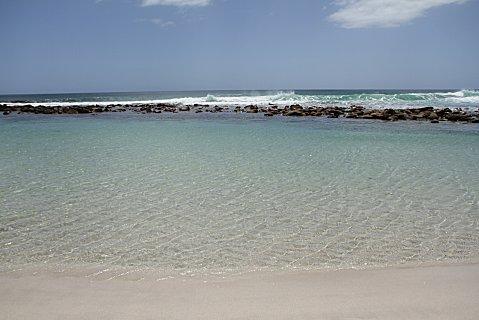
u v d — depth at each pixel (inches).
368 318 171.3
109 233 291.7
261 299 192.1
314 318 171.5
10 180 448.5
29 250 261.1
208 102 2364.7
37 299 192.7
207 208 350.3
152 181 444.8
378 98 2422.5
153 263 241.9
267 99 2504.9
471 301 186.4
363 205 359.6
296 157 598.5
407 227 304.0
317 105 1994.3
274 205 359.3
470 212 338.6
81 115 1507.1
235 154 623.2
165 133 914.1
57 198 378.0
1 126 1092.5
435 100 2331.4
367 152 647.8
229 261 245.0
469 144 741.9
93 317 173.5
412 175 479.2
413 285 206.8
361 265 237.9
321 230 298.5
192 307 183.2
